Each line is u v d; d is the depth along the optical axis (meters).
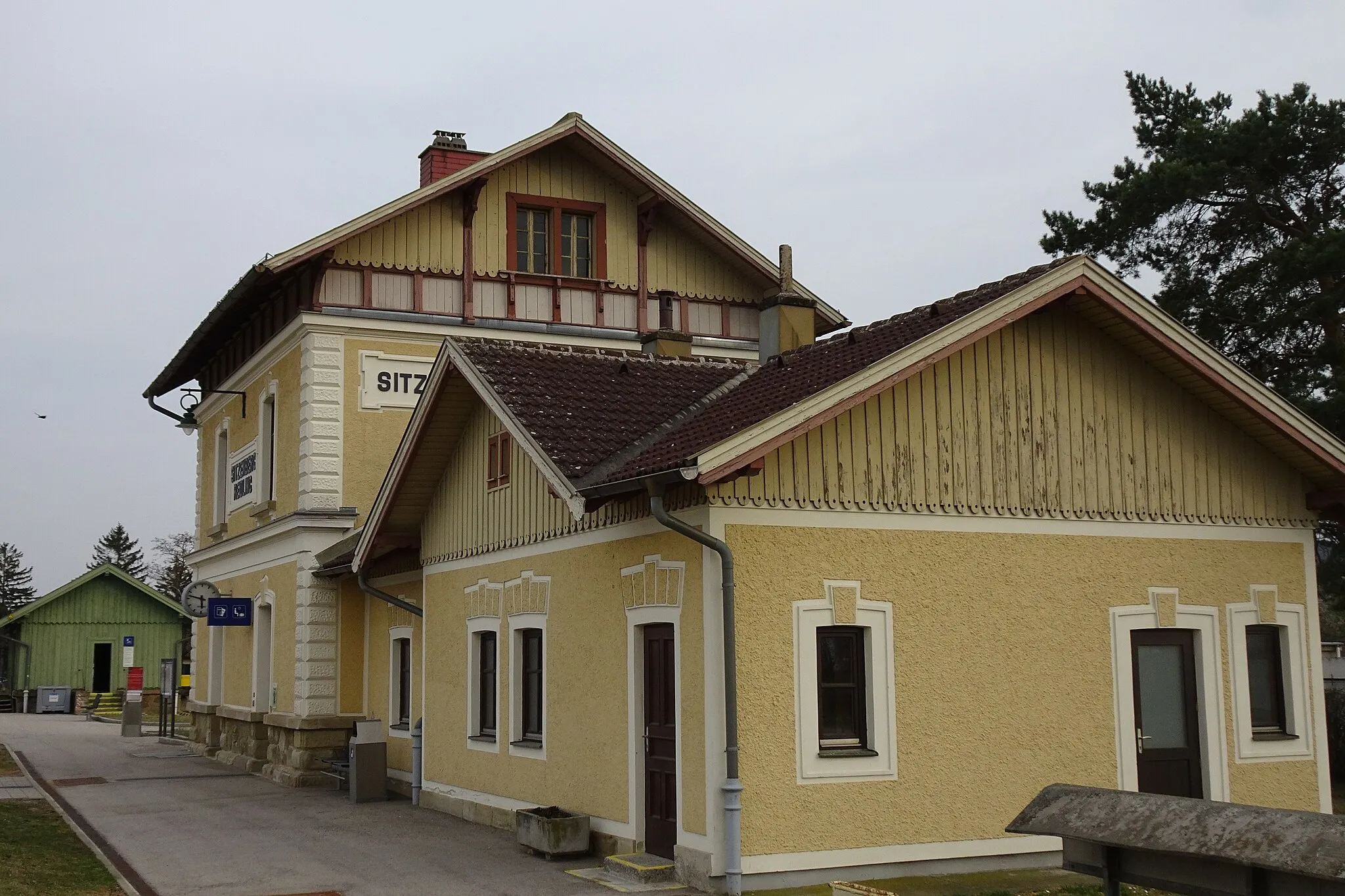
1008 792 12.94
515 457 16.08
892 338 13.87
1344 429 21.17
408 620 20.56
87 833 16.06
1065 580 13.57
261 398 26.47
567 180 25.45
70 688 55.16
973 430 13.30
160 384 31.80
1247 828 8.09
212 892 12.23
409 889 12.27
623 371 15.91
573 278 25.12
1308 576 14.98
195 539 32.59
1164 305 24.91
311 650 22.86
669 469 11.34
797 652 12.12
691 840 12.02
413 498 18.66
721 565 11.90
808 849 11.91
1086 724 13.45
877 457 12.76
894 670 12.57
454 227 24.44
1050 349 13.84
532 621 15.47
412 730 19.11
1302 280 22.98
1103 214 25.83
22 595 107.12
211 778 23.72
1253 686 14.63
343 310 23.39
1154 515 14.13
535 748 15.41
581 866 13.23
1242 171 24.19
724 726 11.78
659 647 12.96
